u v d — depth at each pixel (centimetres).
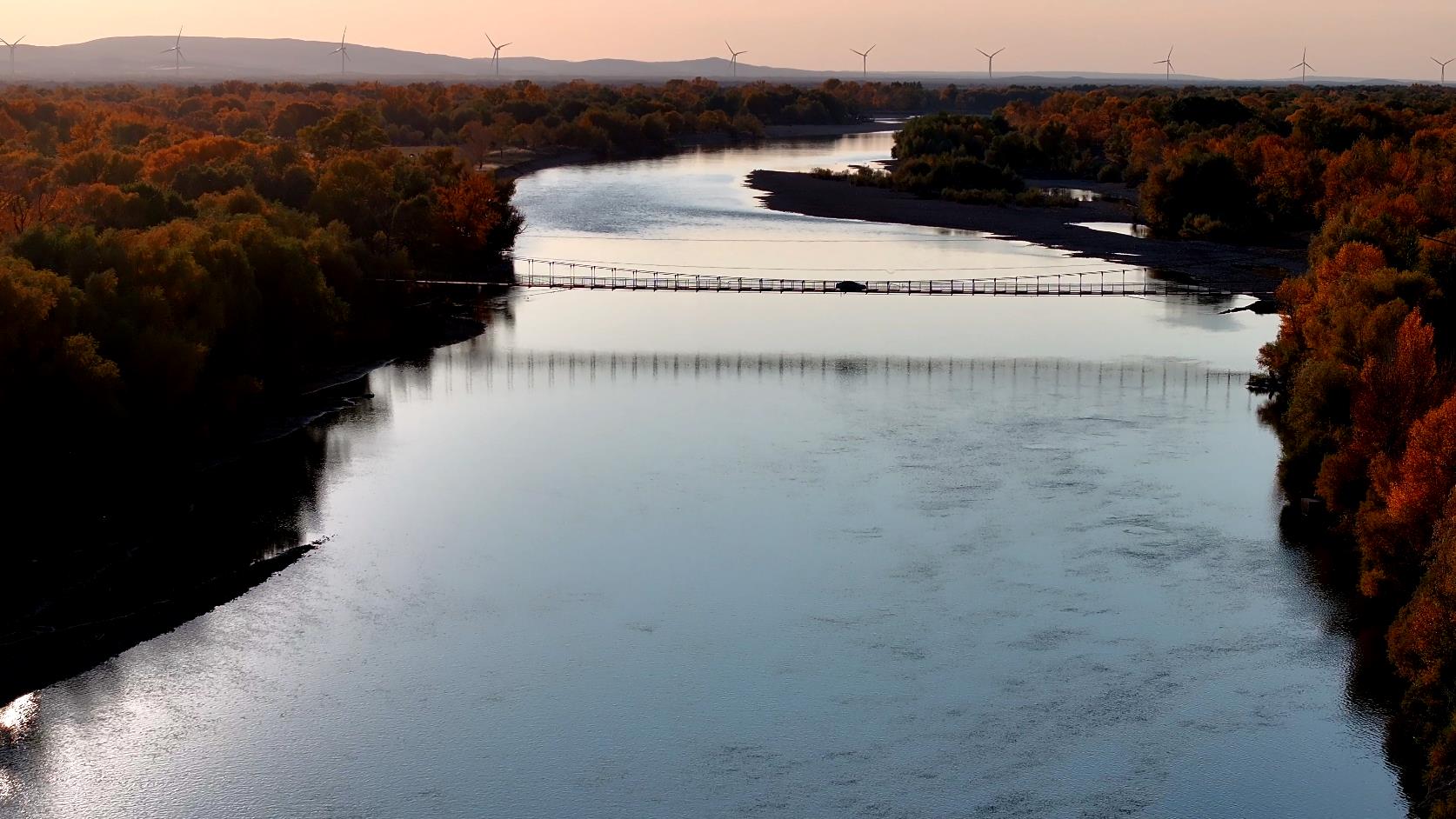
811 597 5356
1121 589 5409
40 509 5941
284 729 4431
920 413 7988
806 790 4088
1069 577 5519
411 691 4669
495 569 5669
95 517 6159
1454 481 4853
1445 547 4331
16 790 4084
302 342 8506
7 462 5803
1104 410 8019
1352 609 5222
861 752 4278
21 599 5338
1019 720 4450
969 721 4450
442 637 5062
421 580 5562
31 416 5912
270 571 5634
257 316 7938
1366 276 7094
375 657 4909
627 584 5500
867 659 4856
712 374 9062
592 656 4906
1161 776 4147
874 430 7619
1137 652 4891
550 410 8106
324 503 6438
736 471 6881
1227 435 7488
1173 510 6266
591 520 6216
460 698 4622
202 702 4594
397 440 7488
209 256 7706
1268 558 5700
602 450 7275
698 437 7506
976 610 5225
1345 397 6325
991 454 7144
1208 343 9994
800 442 7400
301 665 4847
